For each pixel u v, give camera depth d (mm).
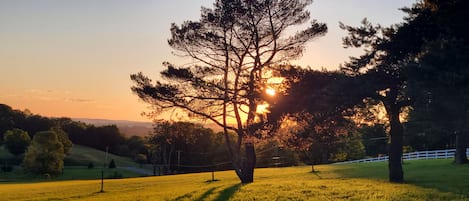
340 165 62500
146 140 129500
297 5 35312
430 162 51094
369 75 22312
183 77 34000
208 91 34500
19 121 158625
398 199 20234
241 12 34688
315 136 22219
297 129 22016
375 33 26344
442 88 14383
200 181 44406
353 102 21219
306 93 21047
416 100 18359
